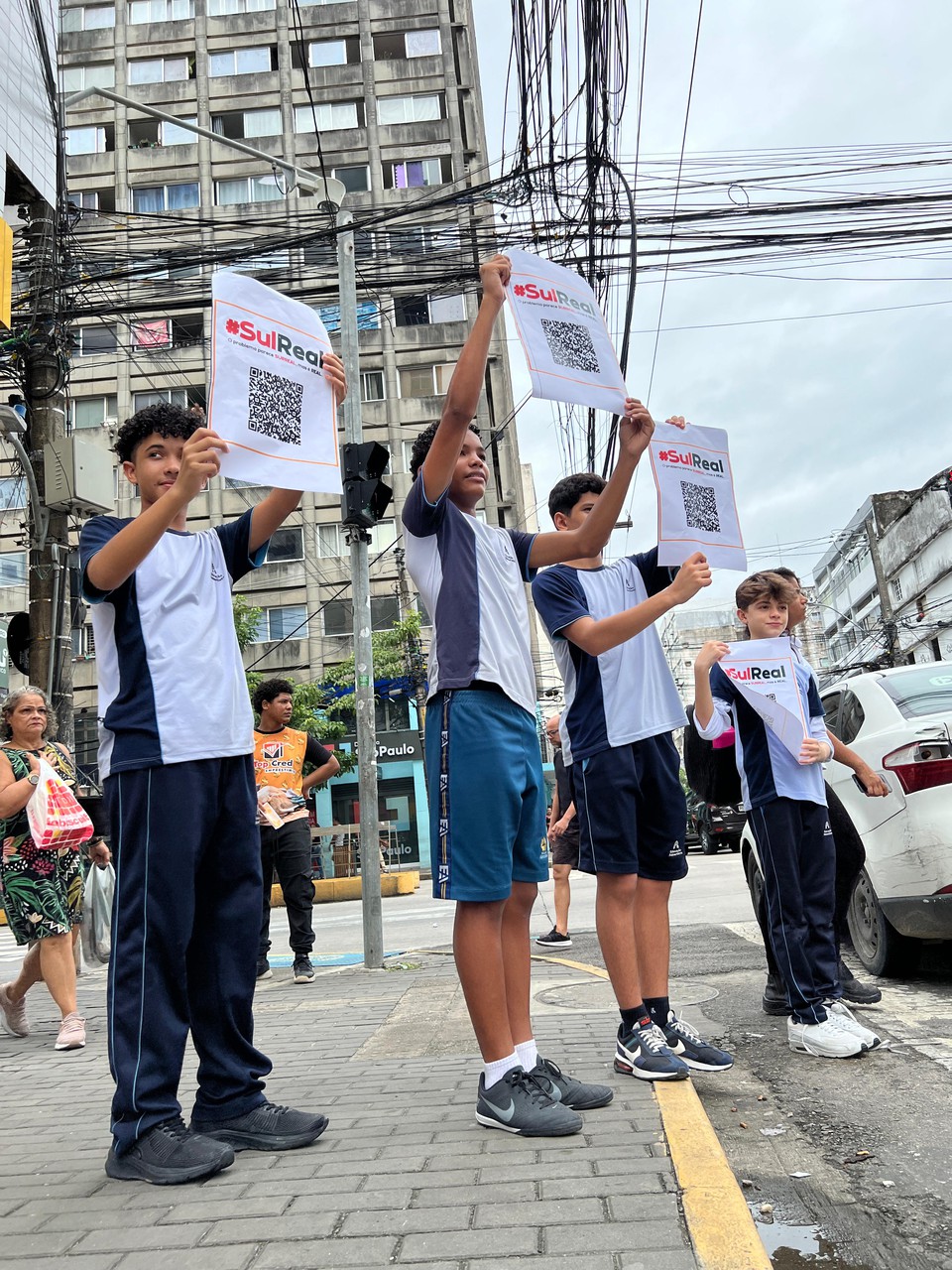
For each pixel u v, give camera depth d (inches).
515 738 104.7
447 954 288.8
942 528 1328.7
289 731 263.7
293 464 103.4
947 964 207.5
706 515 138.3
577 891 537.6
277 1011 205.0
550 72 260.5
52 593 384.5
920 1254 78.7
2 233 236.5
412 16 1178.0
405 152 1144.2
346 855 1048.2
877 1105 117.6
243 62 1171.9
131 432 106.1
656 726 127.5
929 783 177.8
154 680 96.9
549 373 110.5
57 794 186.2
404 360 1088.8
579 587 129.9
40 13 374.0
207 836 98.4
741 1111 119.2
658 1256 66.2
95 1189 88.1
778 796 148.3
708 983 202.2
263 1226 75.5
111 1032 93.6
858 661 1820.9
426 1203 78.2
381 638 969.5
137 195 1131.3
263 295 105.2
